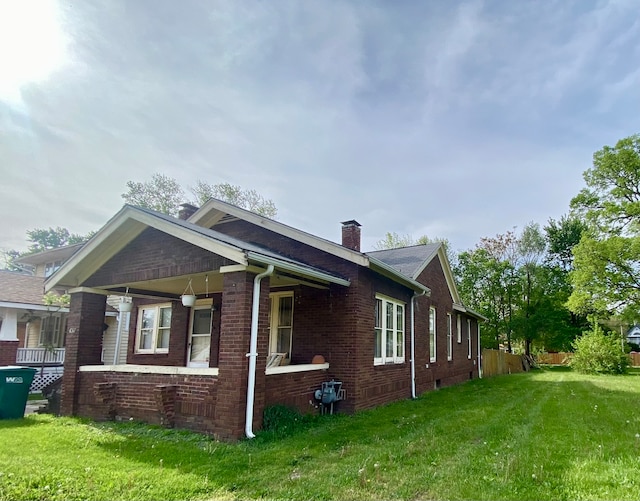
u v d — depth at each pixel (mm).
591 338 24031
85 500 3963
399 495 4074
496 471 4719
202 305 11867
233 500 3979
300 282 8992
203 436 6449
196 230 7258
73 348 8781
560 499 3926
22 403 8133
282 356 9656
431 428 7234
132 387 7789
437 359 14930
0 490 4121
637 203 19203
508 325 33281
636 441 6242
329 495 4082
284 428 6824
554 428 7266
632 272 18781
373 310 9969
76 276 9188
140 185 29469
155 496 4055
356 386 8852
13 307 14133
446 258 16281
